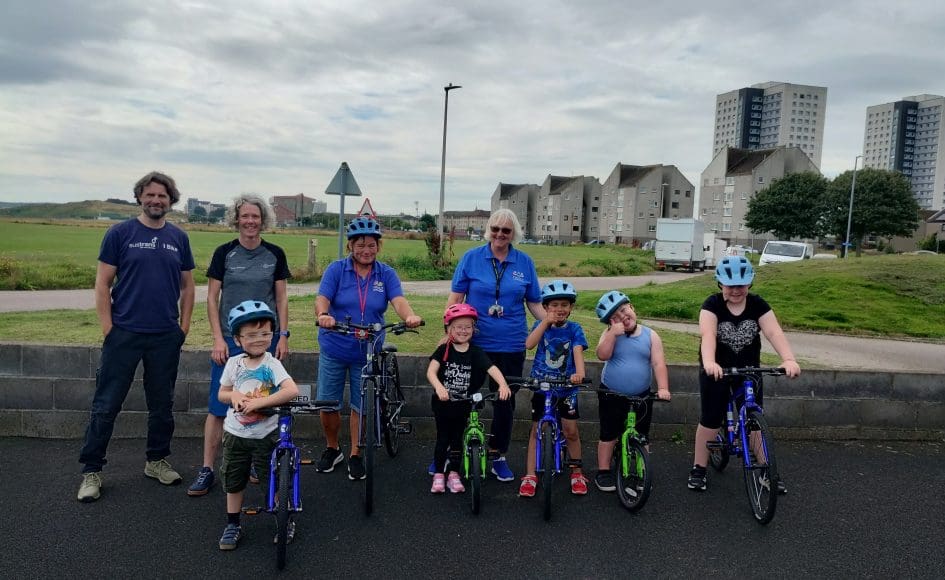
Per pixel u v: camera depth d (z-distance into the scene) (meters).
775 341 4.81
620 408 4.96
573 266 33.72
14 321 8.43
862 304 13.67
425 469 5.48
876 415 6.64
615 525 4.46
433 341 7.80
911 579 3.79
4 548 3.90
